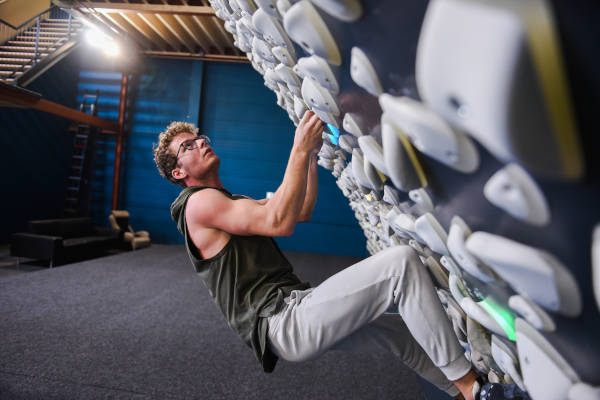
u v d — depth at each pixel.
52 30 6.98
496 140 0.18
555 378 0.33
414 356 0.97
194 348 2.32
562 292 0.25
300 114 1.03
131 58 7.67
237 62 7.99
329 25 0.34
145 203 7.91
